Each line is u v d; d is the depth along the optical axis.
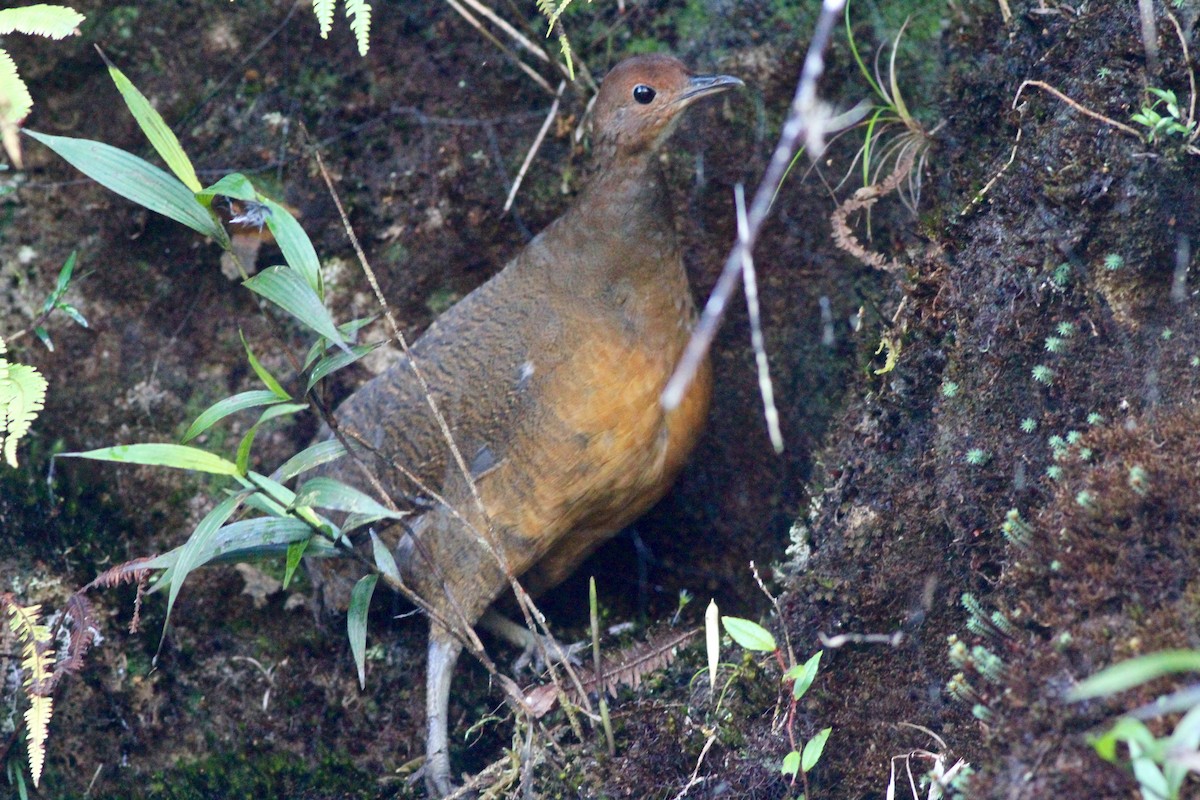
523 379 7.34
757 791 5.79
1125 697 4.16
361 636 5.98
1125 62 5.68
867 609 6.02
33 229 8.67
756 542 8.36
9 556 8.35
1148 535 4.56
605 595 8.63
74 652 6.07
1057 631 4.59
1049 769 4.25
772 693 6.07
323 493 5.52
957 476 5.90
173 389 8.74
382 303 5.91
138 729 8.28
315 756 8.22
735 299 8.25
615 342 7.21
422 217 8.88
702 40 8.40
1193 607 4.29
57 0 8.62
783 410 8.23
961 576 5.81
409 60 8.86
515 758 6.50
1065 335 5.54
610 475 7.30
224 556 5.93
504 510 7.38
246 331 8.83
